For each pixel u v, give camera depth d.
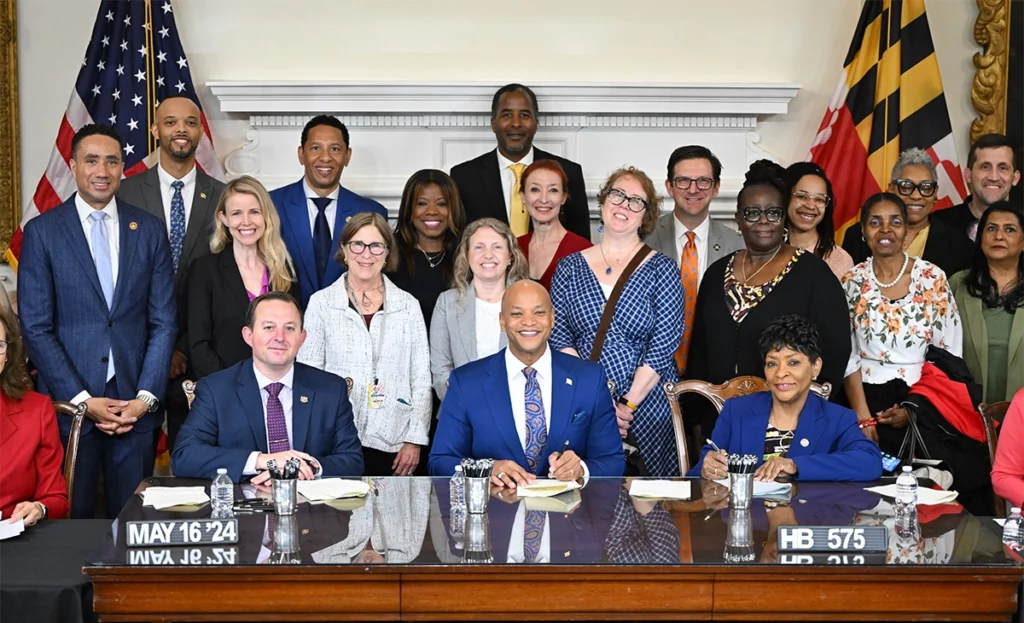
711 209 5.75
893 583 2.56
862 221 4.46
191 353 4.28
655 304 4.23
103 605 2.54
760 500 3.12
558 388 3.56
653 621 2.62
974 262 4.56
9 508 3.28
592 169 5.74
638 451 4.22
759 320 4.11
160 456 5.24
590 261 4.33
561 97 5.61
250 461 3.34
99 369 4.18
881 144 5.52
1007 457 3.49
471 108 5.62
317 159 4.80
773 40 5.84
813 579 2.55
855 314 4.44
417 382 4.25
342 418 3.64
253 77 5.74
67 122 5.31
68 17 5.63
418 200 4.59
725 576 2.54
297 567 2.52
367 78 5.76
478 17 5.76
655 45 5.81
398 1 5.74
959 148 5.82
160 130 4.79
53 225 4.19
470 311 4.26
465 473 2.96
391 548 2.64
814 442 3.50
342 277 4.30
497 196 5.19
